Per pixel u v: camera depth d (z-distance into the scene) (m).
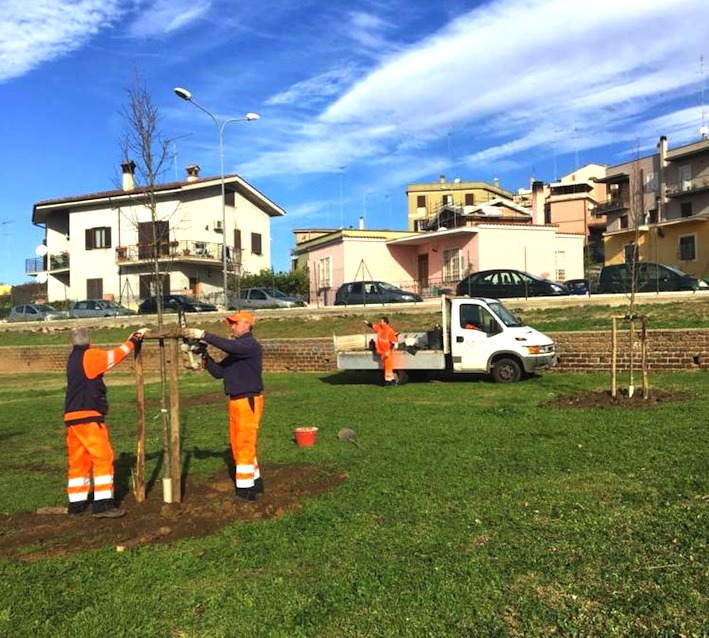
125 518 5.77
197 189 44.31
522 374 15.10
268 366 20.41
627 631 3.51
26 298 52.03
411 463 7.26
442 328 15.41
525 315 21.17
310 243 47.38
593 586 4.04
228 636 3.65
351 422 10.16
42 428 11.22
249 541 5.05
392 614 3.79
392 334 15.54
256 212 50.38
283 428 9.84
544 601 3.88
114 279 45.94
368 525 5.30
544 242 36.97
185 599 4.12
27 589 4.34
